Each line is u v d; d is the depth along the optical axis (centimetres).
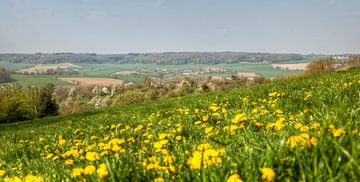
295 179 329
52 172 600
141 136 877
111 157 507
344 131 382
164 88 17388
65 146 943
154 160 462
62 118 3550
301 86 1628
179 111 1348
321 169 319
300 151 359
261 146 454
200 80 15512
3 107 7844
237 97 1538
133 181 375
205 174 354
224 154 405
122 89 17838
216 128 766
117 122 1378
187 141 673
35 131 1909
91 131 1204
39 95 8750
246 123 721
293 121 676
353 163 301
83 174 398
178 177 374
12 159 947
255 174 339
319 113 618
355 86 959
